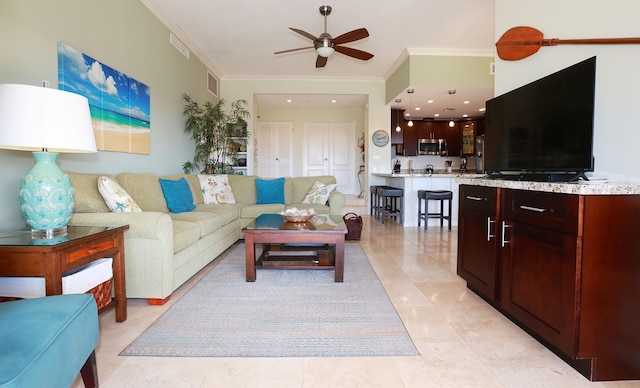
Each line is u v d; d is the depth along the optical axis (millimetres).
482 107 7352
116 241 1963
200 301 2354
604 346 1480
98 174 2586
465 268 2607
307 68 6086
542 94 1990
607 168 1887
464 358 1646
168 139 4164
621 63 1824
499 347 1753
